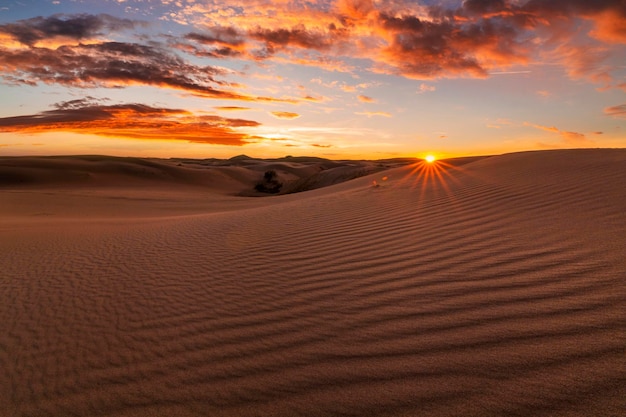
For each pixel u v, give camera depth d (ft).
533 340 8.48
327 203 35.58
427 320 10.27
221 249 22.36
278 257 19.06
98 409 8.39
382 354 8.97
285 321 11.60
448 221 20.89
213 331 11.59
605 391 6.65
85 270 20.59
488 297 10.99
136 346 11.22
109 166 214.69
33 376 10.10
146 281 17.54
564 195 21.27
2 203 71.51
